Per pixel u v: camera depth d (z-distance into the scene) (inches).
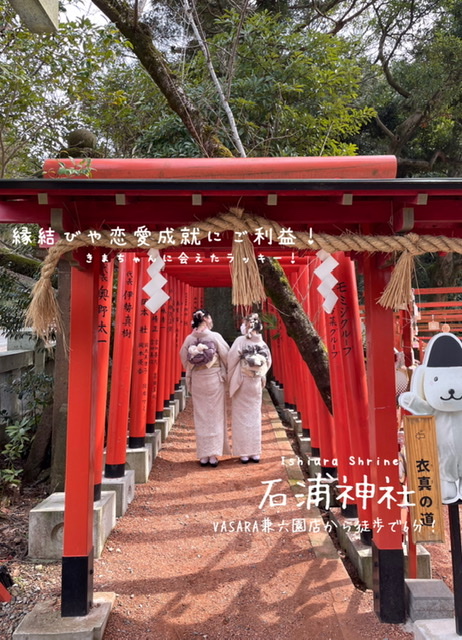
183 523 153.8
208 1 247.1
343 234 90.1
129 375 171.3
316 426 206.7
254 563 127.4
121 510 159.3
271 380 427.5
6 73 159.0
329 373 147.8
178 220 91.0
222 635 98.0
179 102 162.4
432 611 98.2
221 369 217.0
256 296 88.4
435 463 85.1
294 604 108.2
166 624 101.6
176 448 244.1
